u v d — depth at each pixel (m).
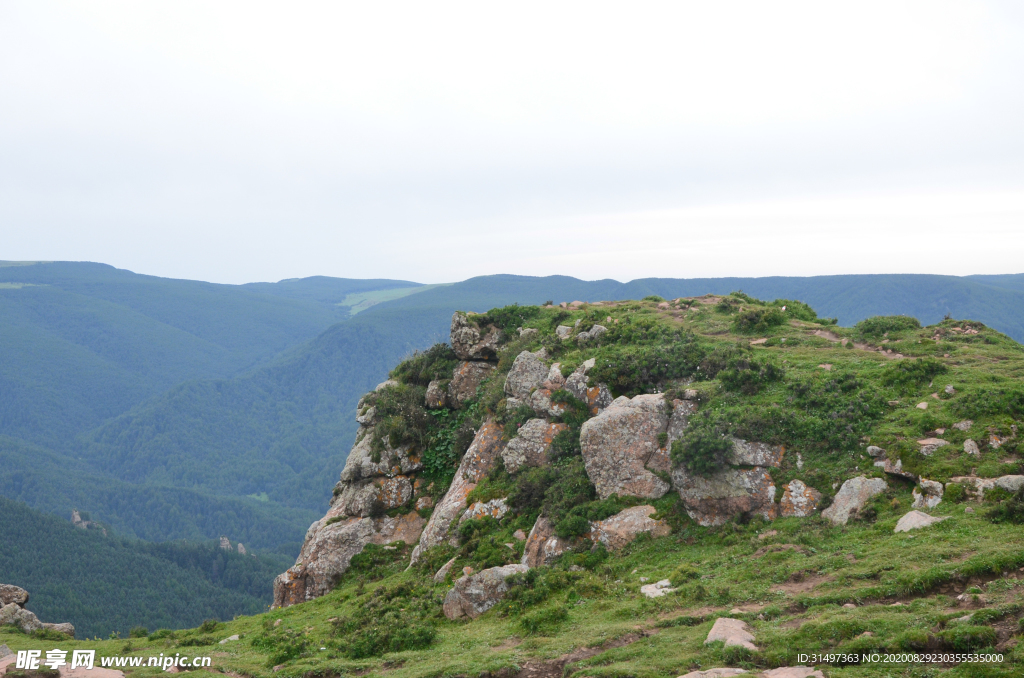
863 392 25.39
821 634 13.64
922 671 11.75
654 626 16.59
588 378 32.81
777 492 22.86
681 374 30.84
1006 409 21.83
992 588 14.08
